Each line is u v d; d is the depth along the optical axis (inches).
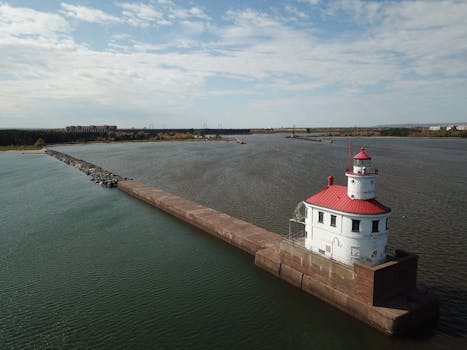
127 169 4690.0
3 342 1053.2
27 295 1327.5
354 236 1172.5
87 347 1031.0
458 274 1408.7
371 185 1206.3
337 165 4662.9
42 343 1049.5
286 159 5433.1
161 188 3255.4
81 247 1817.2
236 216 2263.8
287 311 1207.6
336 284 1197.1
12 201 2878.9
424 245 1707.7
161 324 1139.9
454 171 4020.7
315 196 1348.4
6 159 6407.5
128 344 1044.5
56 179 4005.9
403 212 2269.9
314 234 1316.4
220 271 1520.7
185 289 1365.7
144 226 2175.2
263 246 1626.5
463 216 2169.0
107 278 1462.8
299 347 1027.3
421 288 1302.9
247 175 3828.7
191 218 2194.9
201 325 1135.0
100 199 2940.5
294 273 1365.7
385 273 1079.6
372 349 1008.9
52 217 2380.7
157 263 1609.3
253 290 1352.1
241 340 1062.4
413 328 1054.4
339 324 1122.0
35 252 1749.5
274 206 2493.8
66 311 1216.8
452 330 1062.4
